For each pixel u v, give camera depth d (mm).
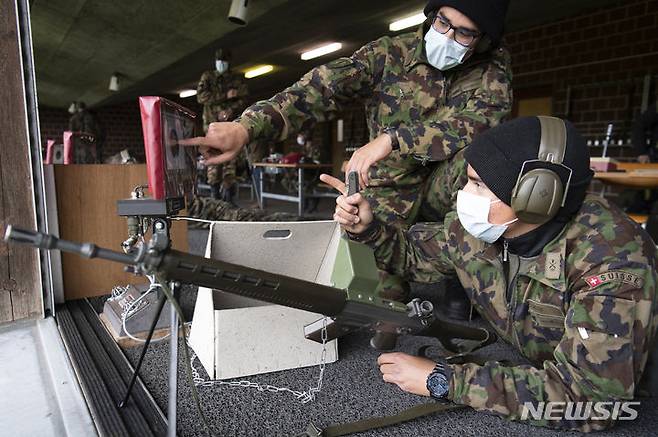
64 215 1803
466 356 1245
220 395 1170
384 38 1709
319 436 965
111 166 1879
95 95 15352
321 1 5816
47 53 10578
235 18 5281
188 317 1657
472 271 1232
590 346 925
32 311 1590
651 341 977
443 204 1754
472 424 1100
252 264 1428
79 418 1009
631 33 5441
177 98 15609
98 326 1567
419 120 1657
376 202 1762
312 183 6383
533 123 943
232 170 5598
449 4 1361
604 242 986
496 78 1564
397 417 1044
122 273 1945
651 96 5273
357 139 10914
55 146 3068
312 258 1512
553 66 6367
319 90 1488
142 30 8031
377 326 1069
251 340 1264
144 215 759
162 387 1189
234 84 5676
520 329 1178
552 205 926
